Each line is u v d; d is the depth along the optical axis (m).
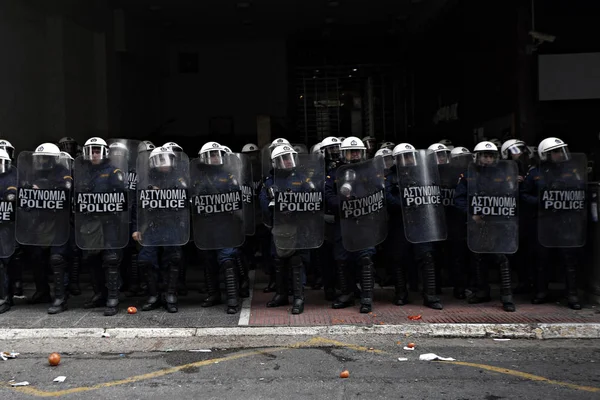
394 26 15.46
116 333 6.25
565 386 4.70
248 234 7.51
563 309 7.01
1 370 5.27
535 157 8.32
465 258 7.70
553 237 6.96
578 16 11.28
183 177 6.94
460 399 4.43
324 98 16.77
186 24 14.93
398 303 7.30
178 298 8.03
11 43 10.58
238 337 6.17
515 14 11.43
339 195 6.91
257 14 14.26
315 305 7.44
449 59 14.59
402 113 16.52
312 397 4.51
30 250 7.53
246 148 9.09
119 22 13.73
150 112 15.86
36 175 7.02
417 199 6.95
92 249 6.95
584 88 11.28
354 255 7.09
